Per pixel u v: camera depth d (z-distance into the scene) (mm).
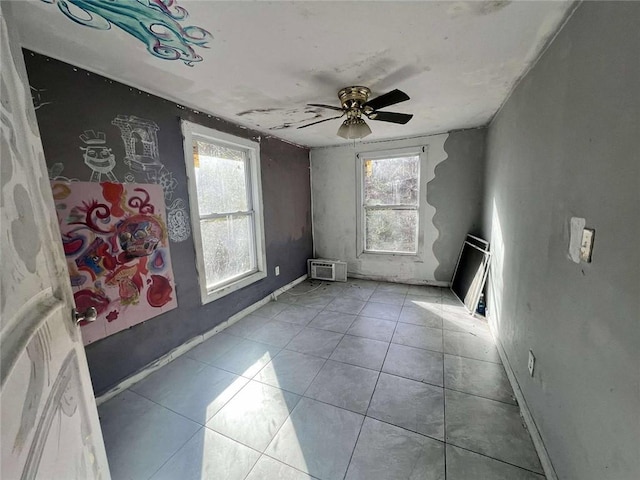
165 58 1542
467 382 1909
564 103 1204
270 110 2424
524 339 1669
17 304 637
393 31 1333
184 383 1963
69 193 1585
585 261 1007
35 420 630
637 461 730
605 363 878
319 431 1542
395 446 1435
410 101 2336
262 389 1890
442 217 3672
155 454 1426
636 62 750
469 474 1276
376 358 2217
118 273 1840
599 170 931
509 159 2123
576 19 1106
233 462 1378
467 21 1262
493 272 2584
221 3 1108
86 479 904
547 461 1269
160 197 2098
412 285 3939
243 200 3076
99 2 1085
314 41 1405
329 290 3811
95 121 1696
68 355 882
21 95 786
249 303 3119
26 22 1205
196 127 2375
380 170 3967
